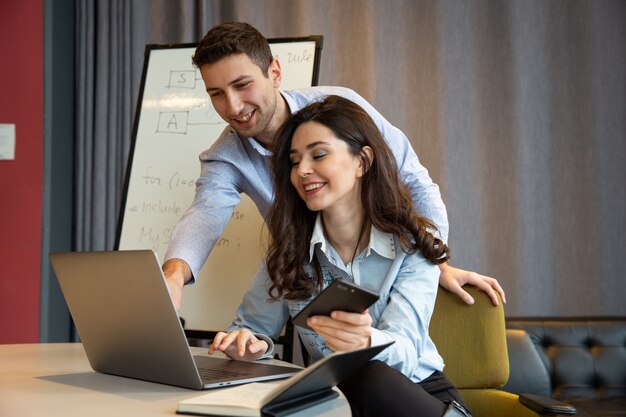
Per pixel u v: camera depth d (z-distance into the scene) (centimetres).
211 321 246
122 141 313
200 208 197
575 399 274
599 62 322
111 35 315
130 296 117
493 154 320
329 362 95
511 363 270
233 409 94
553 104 322
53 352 160
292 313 174
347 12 319
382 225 164
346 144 160
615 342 287
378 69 318
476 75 321
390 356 143
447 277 195
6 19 295
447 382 169
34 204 294
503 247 319
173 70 268
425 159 319
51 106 300
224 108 185
